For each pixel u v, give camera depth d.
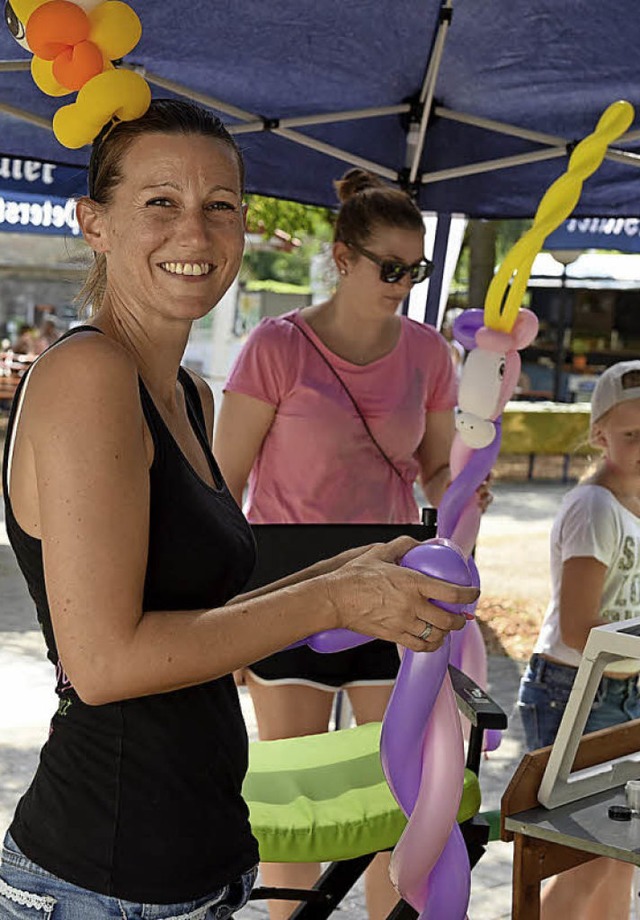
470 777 2.53
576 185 2.56
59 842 1.65
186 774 1.68
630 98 4.12
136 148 1.69
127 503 1.55
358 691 3.29
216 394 14.45
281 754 2.80
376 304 3.37
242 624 1.60
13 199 7.23
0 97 3.73
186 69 3.87
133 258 1.70
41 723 5.44
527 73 4.09
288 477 3.40
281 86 4.05
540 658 3.17
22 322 20.11
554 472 14.61
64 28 1.72
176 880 1.66
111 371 1.57
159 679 1.54
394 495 3.48
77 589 1.52
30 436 1.56
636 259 15.99
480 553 9.87
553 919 3.04
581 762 2.39
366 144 4.45
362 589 1.66
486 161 4.48
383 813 2.50
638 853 2.08
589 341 20.00
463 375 2.71
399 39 3.91
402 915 2.31
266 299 18.52
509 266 2.66
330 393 3.39
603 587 3.05
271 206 12.40
